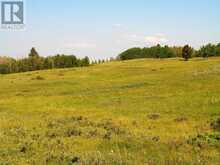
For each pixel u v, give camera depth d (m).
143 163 10.81
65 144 13.89
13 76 81.88
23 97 42.31
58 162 11.12
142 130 17.73
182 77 53.00
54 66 132.50
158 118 22.55
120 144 13.78
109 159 11.03
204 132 16.42
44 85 56.97
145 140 14.33
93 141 14.47
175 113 24.39
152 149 12.88
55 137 15.47
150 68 84.19
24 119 22.03
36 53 148.62
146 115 23.84
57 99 37.41
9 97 43.50
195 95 32.59
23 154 12.16
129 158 11.45
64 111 27.81
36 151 12.61
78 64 135.25
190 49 115.75
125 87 46.66
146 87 43.50
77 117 21.94
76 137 15.38
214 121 19.38
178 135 16.14
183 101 29.50
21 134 15.84
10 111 29.16
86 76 70.75
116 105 30.53
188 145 13.52
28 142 13.86
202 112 23.72
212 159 11.57
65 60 134.00
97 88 48.50
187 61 106.38
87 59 137.88
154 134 16.42
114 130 17.06
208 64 83.81
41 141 14.23
